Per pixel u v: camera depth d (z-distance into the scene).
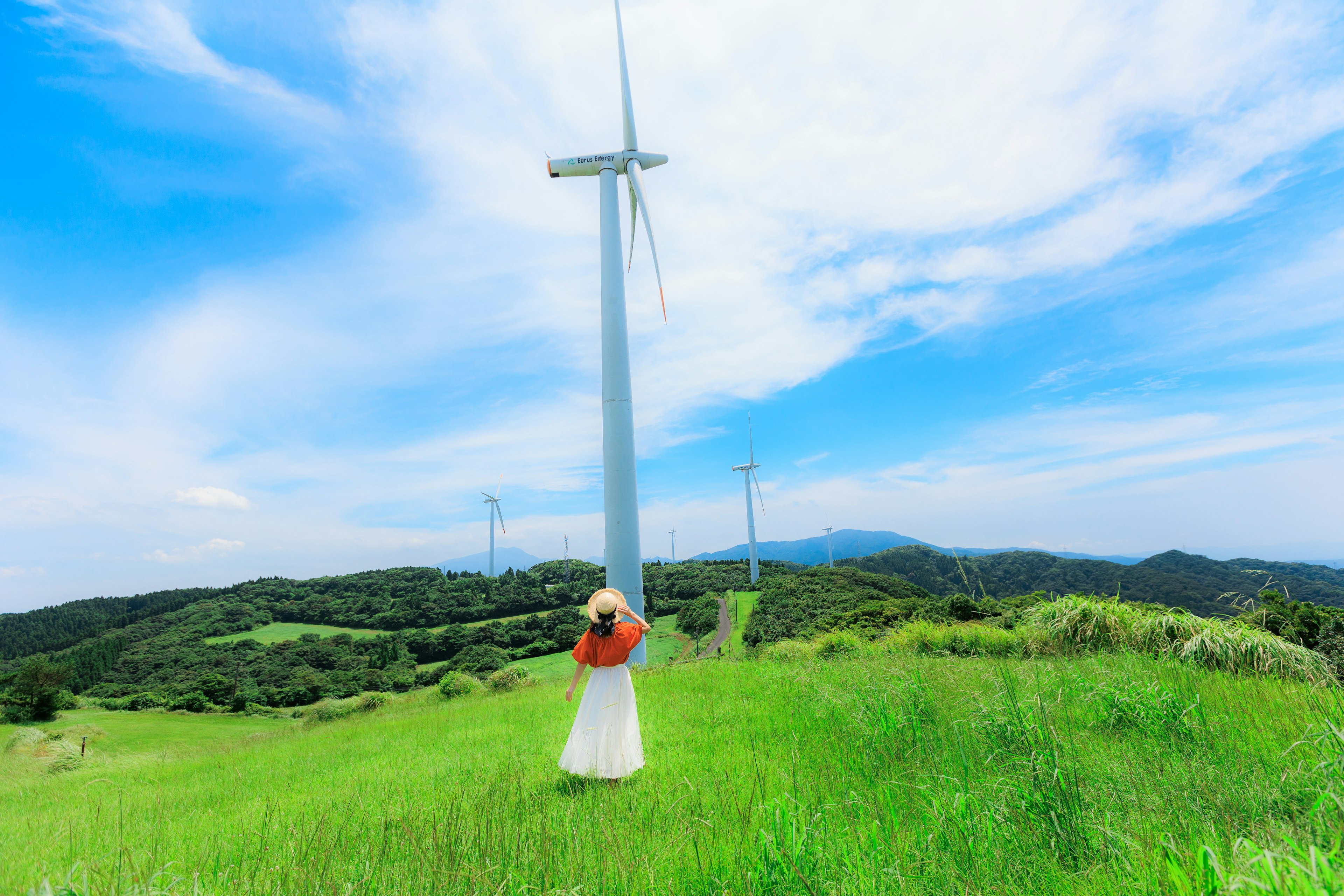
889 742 4.71
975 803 3.03
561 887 2.50
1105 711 4.96
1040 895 2.22
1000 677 5.77
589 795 4.18
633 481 21.48
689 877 2.54
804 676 8.43
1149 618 8.45
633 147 27.28
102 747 27.48
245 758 10.23
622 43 27.73
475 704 15.38
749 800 3.43
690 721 6.91
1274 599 8.44
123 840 4.12
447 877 2.63
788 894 2.29
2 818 6.89
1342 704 4.38
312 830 3.78
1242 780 3.18
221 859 3.43
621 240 23.88
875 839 2.66
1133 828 2.65
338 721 23.28
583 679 15.29
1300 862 1.90
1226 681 6.07
